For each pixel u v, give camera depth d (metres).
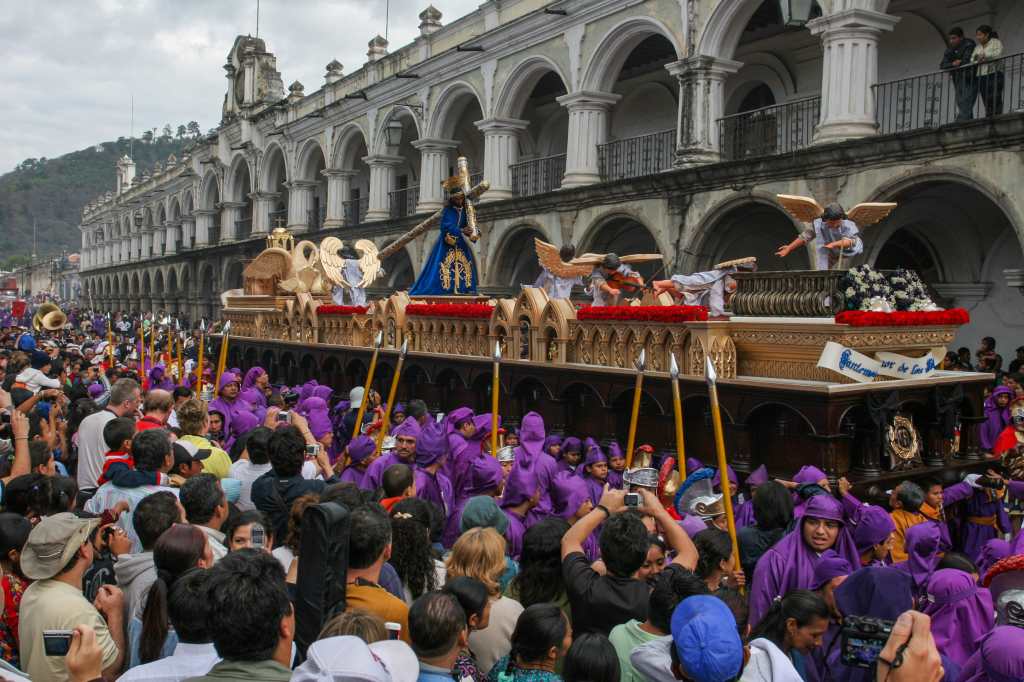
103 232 86.31
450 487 7.28
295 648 3.66
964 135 14.39
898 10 19.45
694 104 20.06
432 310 13.50
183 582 3.35
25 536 4.33
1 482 5.69
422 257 30.64
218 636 2.97
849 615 3.66
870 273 8.55
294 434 5.77
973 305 18.55
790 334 8.54
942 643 4.33
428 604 3.42
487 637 4.23
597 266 11.73
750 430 8.51
